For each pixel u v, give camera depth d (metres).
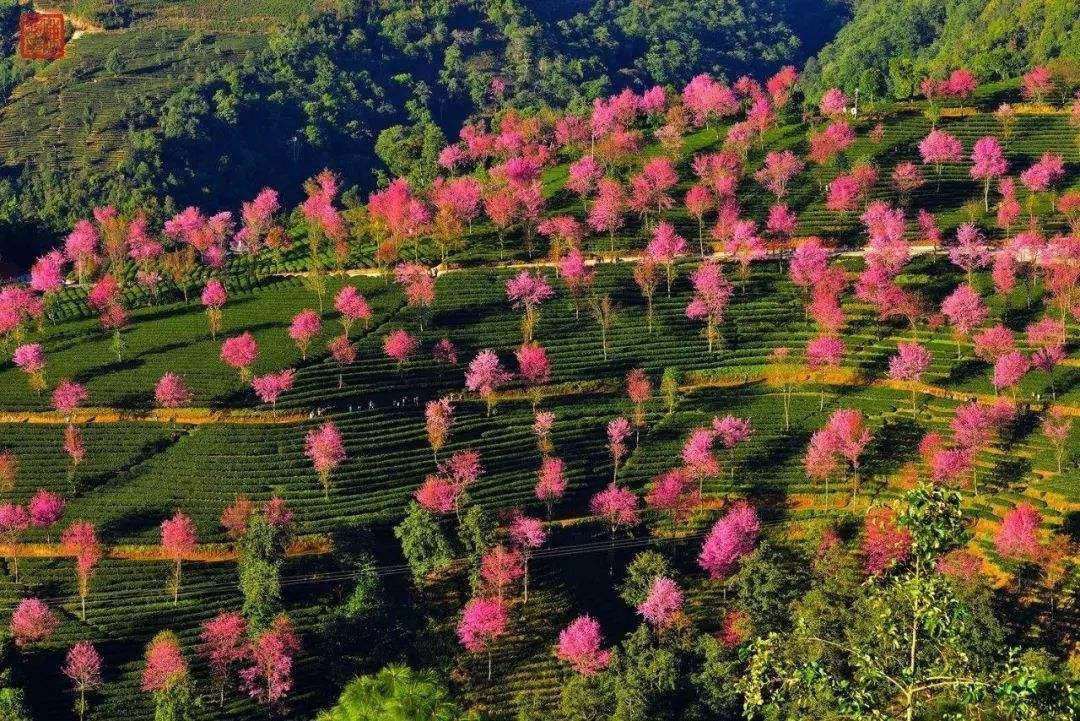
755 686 50.75
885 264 197.25
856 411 167.25
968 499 155.00
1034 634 136.62
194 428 174.50
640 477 165.50
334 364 187.00
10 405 178.12
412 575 150.75
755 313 197.88
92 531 149.88
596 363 188.50
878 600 50.59
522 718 129.12
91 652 134.38
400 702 47.34
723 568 143.75
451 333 195.50
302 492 161.50
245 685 134.50
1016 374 170.12
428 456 169.25
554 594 148.38
